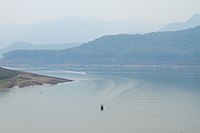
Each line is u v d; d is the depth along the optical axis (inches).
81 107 7869.1
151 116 6791.3
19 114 7071.9
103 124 6176.2
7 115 6988.2
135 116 6806.1
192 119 6501.0
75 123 6269.7
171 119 6515.8
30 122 6358.3
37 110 7524.6
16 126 6063.0
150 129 5797.2
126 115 6919.3
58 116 6845.5
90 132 5664.4
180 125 6053.2
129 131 5684.1
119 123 6240.2
